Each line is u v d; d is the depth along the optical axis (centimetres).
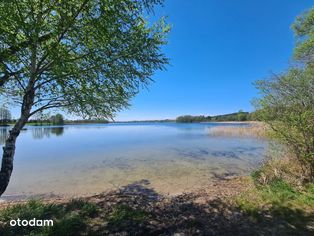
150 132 4381
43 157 1441
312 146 617
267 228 413
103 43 439
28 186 825
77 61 471
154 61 500
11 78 472
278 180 649
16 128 482
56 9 383
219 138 2617
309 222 428
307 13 894
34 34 375
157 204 556
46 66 455
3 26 366
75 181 880
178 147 1883
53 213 475
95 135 3647
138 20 466
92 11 409
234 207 512
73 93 485
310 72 614
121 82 505
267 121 667
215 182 813
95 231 403
